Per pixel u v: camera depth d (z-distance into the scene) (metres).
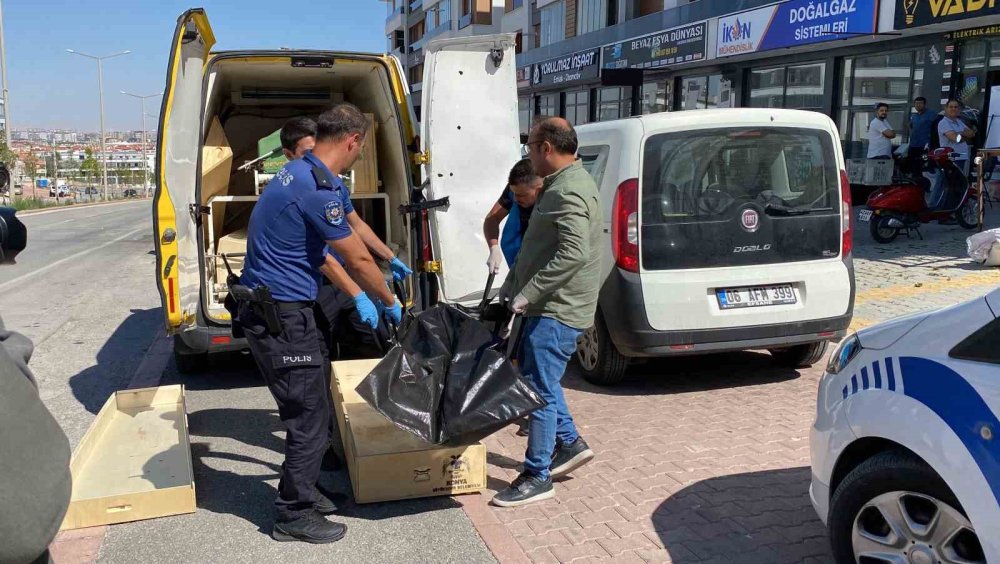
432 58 5.49
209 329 5.29
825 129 5.46
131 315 8.92
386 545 3.55
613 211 5.19
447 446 3.82
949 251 10.63
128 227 25.03
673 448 4.59
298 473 3.53
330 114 3.58
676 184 5.18
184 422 4.49
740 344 5.30
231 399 5.63
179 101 5.00
